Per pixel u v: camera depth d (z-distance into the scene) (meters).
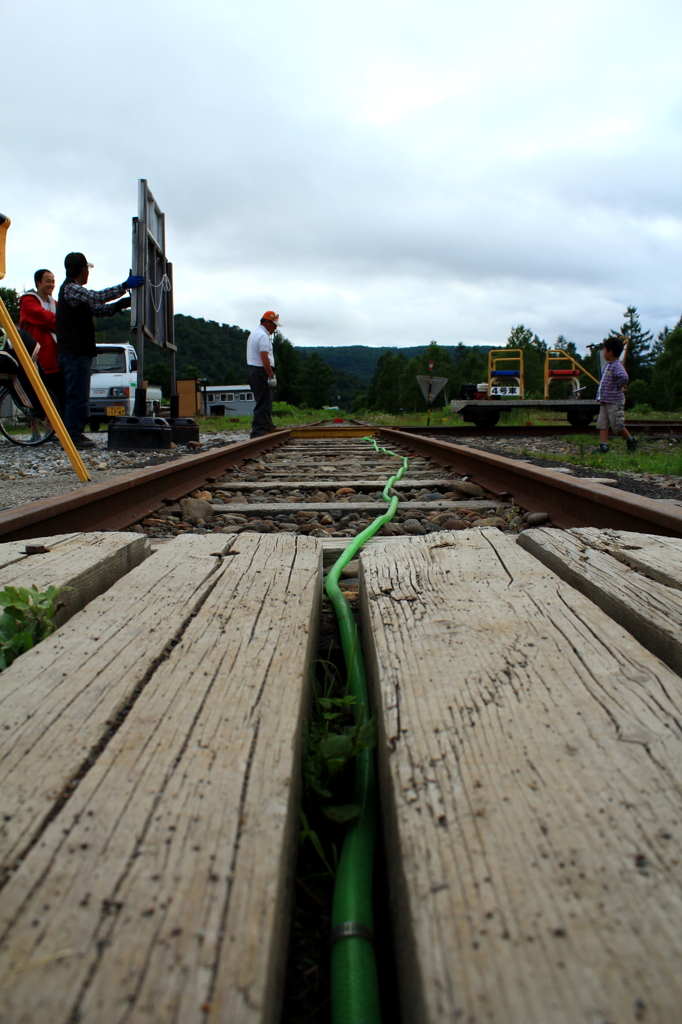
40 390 4.84
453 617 1.54
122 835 0.85
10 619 1.52
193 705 1.17
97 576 1.97
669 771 0.97
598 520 3.44
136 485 4.11
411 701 1.18
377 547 2.21
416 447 8.34
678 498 4.59
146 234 8.62
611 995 0.65
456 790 0.94
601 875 0.79
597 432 12.23
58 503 3.10
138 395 8.49
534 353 86.94
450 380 97.06
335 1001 0.85
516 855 0.82
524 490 4.52
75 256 7.29
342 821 1.18
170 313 10.62
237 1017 0.64
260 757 1.02
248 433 13.97
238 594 1.75
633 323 104.06
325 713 1.48
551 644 1.38
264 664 1.34
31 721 1.11
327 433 12.74
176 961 0.69
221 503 4.68
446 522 3.79
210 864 0.81
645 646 1.52
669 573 1.77
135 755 1.02
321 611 2.35
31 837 0.85
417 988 0.71
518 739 1.06
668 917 0.73
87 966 0.68
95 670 1.29
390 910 0.97
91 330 7.56
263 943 0.71
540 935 0.71
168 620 1.56
